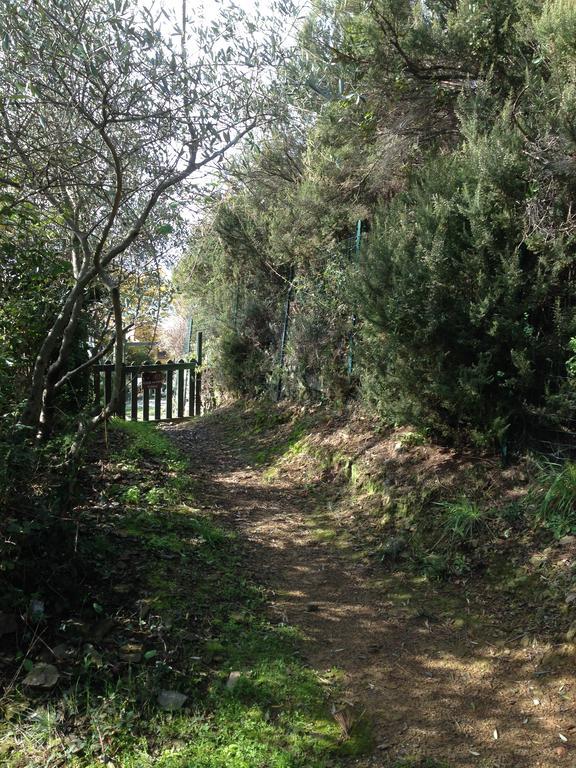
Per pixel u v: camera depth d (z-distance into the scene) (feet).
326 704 10.94
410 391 18.92
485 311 16.15
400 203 20.49
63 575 12.26
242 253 34.14
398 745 10.09
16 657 10.30
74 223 14.20
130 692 10.05
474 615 13.69
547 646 12.10
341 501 20.88
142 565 14.07
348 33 21.58
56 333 13.96
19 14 11.00
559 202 15.96
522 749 9.91
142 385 38.75
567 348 15.83
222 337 38.86
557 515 14.85
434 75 22.45
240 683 10.86
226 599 13.88
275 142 26.43
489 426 17.54
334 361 27.45
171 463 23.58
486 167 16.65
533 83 18.22
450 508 16.87
